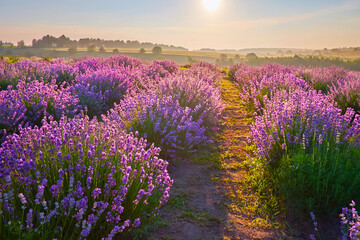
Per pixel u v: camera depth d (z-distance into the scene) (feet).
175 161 15.99
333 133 13.93
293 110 16.69
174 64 65.51
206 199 12.33
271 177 13.46
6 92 17.17
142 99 18.88
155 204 10.63
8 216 6.99
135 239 9.25
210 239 9.66
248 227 10.46
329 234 10.14
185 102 23.15
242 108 31.12
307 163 11.91
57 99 19.51
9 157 7.95
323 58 141.69
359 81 29.94
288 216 11.12
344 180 11.09
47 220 6.73
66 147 9.94
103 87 28.30
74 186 8.27
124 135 12.59
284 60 148.15
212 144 19.42
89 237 8.21
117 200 7.84
